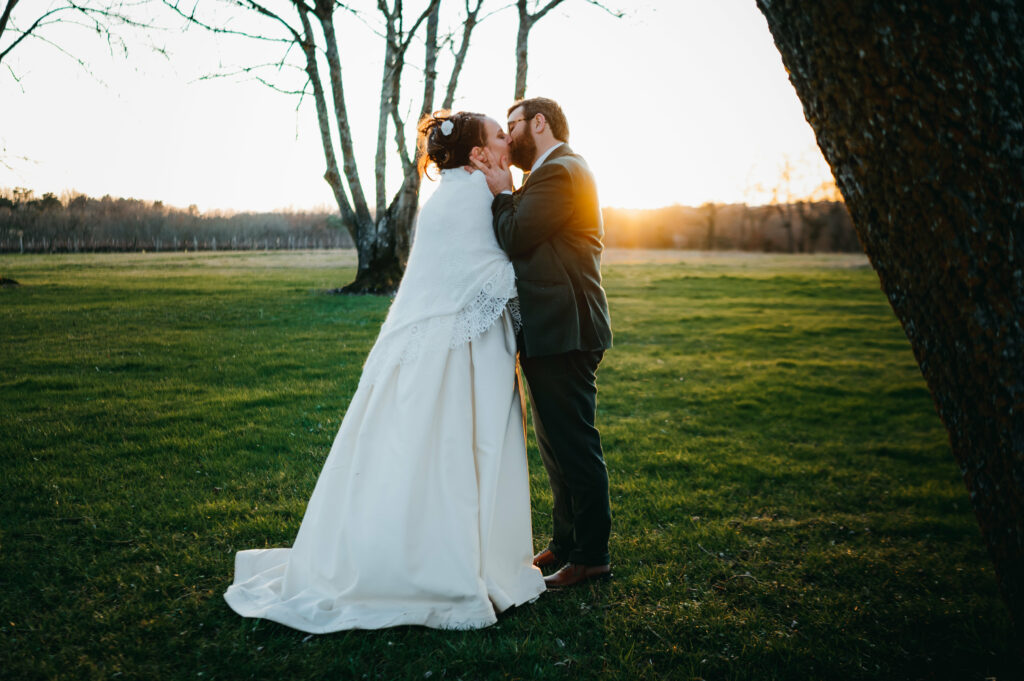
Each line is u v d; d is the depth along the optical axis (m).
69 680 2.01
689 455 4.63
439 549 2.33
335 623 2.27
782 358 9.30
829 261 38.69
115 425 4.99
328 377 6.93
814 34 1.50
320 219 65.81
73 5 14.75
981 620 2.48
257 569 2.70
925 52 1.36
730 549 3.08
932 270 1.54
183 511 3.32
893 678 2.12
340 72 15.64
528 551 2.58
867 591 2.71
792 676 2.13
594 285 2.61
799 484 4.14
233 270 25.34
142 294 15.28
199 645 2.20
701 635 2.34
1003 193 1.39
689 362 8.78
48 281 18.92
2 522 3.16
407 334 2.46
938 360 1.62
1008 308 1.45
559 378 2.54
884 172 1.52
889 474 4.46
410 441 2.36
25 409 5.44
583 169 2.58
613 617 2.44
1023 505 1.54
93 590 2.54
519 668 2.11
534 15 13.34
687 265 33.22
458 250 2.51
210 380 6.69
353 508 2.38
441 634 2.27
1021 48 1.32
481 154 2.63
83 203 55.34
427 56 14.70
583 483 2.60
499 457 2.46
